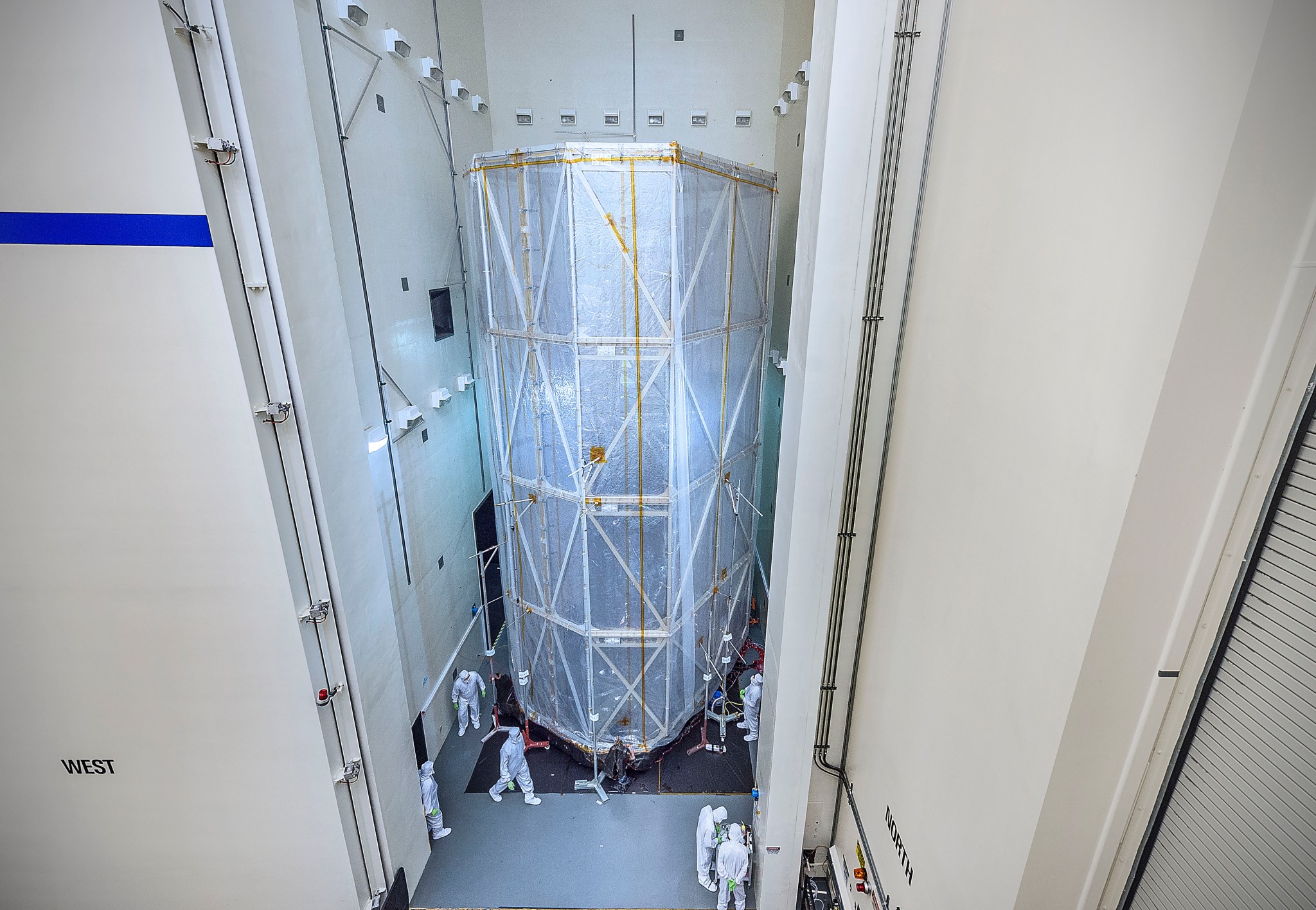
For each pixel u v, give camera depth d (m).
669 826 9.43
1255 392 2.89
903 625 6.17
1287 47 2.44
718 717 11.20
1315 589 2.71
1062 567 3.61
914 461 5.97
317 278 6.03
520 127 12.88
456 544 11.48
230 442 5.44
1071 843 3.86
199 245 4.93
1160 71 2.90
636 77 12.50
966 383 4.96
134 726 6.29
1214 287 2.72
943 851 5.16
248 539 5.71
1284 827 2.86
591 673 10.12
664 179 7.94
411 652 9.51
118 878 7.02
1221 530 3.12
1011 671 4.18
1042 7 3.86
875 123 5.36
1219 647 3.26
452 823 9.43
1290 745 2.83
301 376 5.73
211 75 4.80
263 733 6.38
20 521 5.51
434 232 10.34
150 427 5.34
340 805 6.80
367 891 7.41
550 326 8.78
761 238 10.44
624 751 10.27
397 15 8.85
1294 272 2.70
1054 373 3.76
